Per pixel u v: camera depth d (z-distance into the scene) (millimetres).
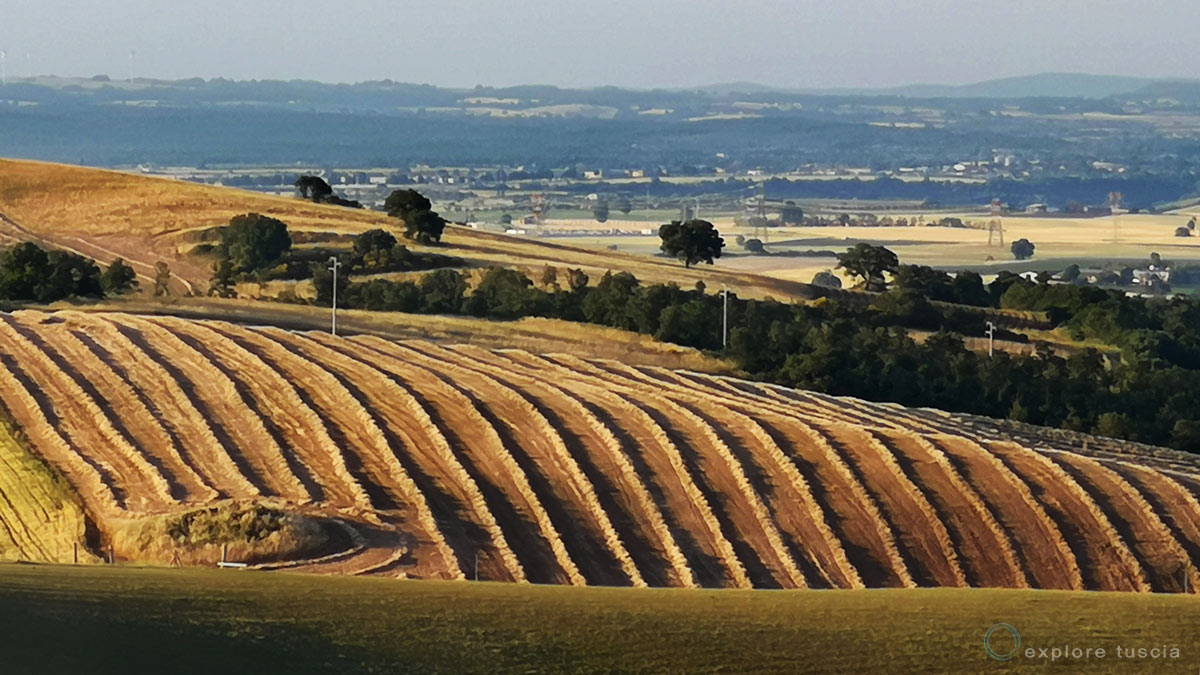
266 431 95312
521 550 80688
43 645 46125
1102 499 93438
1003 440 115125
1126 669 51312
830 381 142125
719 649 51844
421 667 48125
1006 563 85375
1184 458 124625
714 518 86812
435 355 125062
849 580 81688
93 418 96000
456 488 88000
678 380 127312
